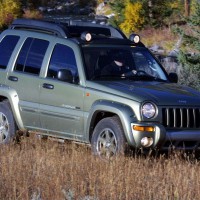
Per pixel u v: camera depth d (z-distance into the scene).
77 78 12.99
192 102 12.37
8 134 14.29
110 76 13.12
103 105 12.28
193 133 12.19
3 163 11.10
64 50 13.46
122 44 13.86
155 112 11.98
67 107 13.04
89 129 12.66
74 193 9.64
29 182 10.10
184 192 9.73
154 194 9.64
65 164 11.07
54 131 13.40
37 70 13.80
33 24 14.45
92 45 13.42
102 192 9.66
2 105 14.45
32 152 12.20
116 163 11.04
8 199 9.59
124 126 11.94
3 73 14.48
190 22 23.44
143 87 12.60
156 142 11.94
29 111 13.81
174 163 11.41
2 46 14.82
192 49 26.08
